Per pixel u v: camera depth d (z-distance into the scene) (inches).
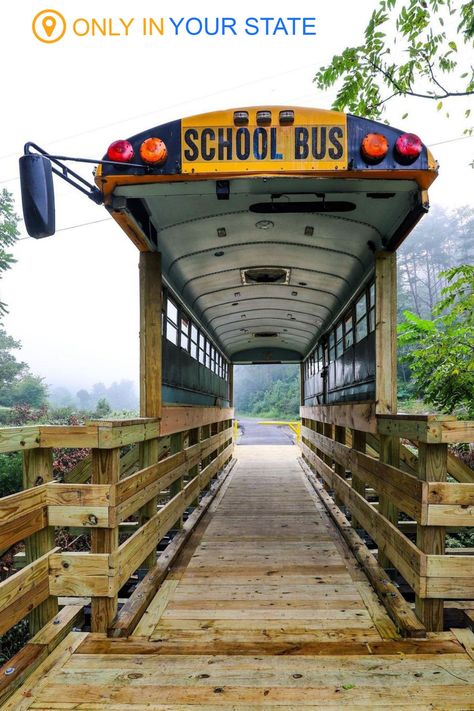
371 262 167.5
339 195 130.0
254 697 80.5
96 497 101.0
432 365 215.2
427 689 82.4
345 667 89.9
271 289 251.8
